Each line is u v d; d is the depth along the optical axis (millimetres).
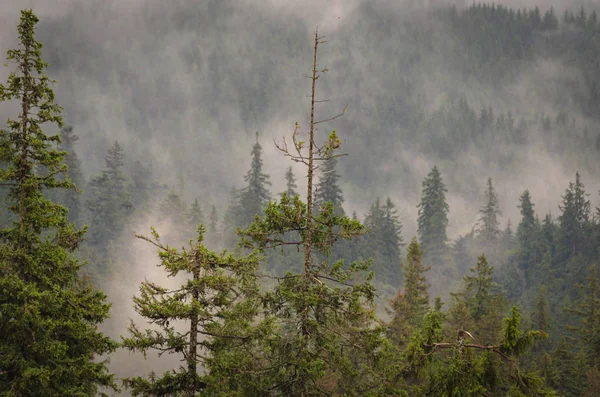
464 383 14375
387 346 18281
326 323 18953
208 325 18125
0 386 16906
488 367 14633
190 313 17141
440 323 15891
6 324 17000
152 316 17266
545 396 13953
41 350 16938
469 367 14570
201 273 18156
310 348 18578
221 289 17578
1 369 17109
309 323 18000
